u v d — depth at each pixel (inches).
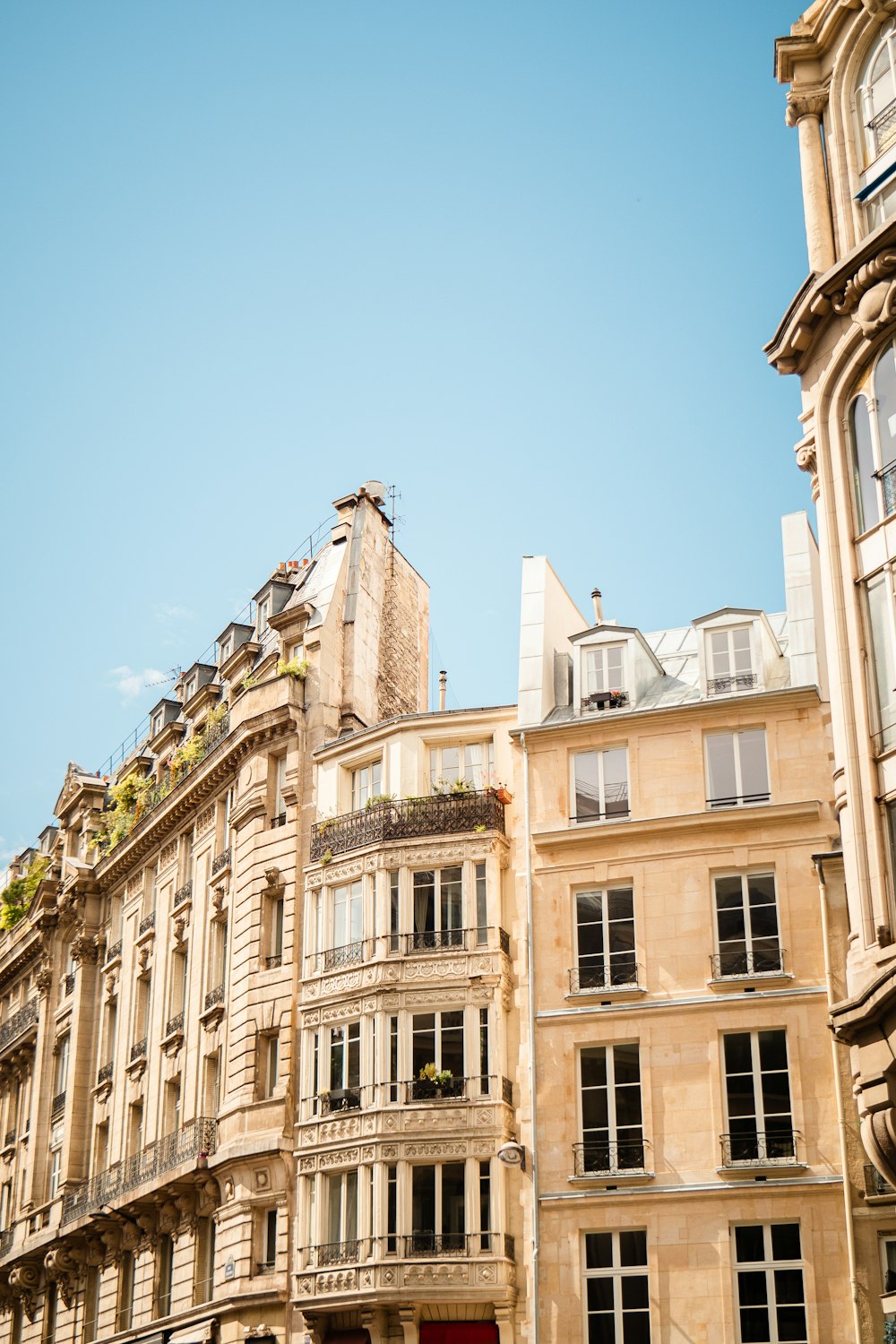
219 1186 1694.1
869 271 1015.6
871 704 983.6
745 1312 1283.2
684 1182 1337.4
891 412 1005.2
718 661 1517.0
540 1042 1438.2
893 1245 1243.2
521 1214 1408.7
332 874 1637.6
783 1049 1354.6
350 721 1839.3
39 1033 2365.9
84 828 2508.6
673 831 1451.8
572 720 1526.8
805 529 1549.0
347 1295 1430.9
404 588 2084.2
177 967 2004.2
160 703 2404.0
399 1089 1482.5
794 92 1131.3
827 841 1401.3
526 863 1519.4
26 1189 2288.4
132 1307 1854.1
